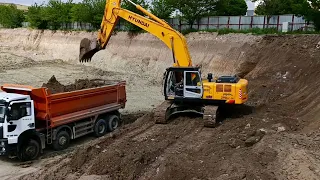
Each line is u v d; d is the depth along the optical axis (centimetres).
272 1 3055
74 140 1566
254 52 2558
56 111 1368
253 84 2188
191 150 1174
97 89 1558
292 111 1612
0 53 4703
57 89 1714
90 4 4362
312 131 1250
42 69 3484
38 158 1331
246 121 1455
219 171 995
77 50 4128
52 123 1348
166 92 1535
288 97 1914
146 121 1570
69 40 4369
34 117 1298
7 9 5944
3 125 1215
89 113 1523
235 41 2777
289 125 1358
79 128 1502
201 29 3238
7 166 1254
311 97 1725
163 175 1008
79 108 1479
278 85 2091
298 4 3020
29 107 1274
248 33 2806
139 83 2823
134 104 2141
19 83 2672
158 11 3628
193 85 1481
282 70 2225
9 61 3969
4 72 3209
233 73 2591
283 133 1230
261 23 3100
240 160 1040
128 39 3628
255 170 973
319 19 2688
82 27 4612
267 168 995
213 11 3472
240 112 1622
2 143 1223
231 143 1198
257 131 1269
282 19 2994
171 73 1526
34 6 5072
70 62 4028
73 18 4578
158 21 1612
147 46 3403
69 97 1415
